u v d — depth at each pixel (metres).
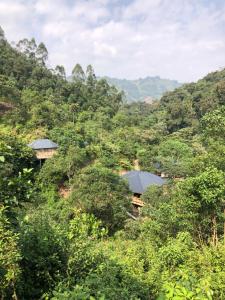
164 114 72.94
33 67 68.62
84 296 3.78
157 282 6.68
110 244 13.66
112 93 84.12
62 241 5.96
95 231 16.55
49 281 5.22
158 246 11.84
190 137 57.59
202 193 10.50
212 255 6.75
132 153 43.66
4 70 59.75
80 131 44.00
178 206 11.73
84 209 20.72
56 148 35.41
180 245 8.84
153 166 40.91
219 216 11.27
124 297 4.60
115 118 62.91
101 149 40.62
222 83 66.44
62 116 49.94
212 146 14.13
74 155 32.28
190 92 87.50
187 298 3.19
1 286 4.21
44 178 29.11
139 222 19.00
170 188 22.38
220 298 4.98
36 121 43.03
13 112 43.19
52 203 25.80
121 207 22.30
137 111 93.12
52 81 65.88
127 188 25.77
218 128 13.99
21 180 4.46
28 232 5.46
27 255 5.12
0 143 4.50
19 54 73.19
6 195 4.36
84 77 82.19
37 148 33.78
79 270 5.80
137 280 6.39
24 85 60.12
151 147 48.25
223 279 5.37
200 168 14.19
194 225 11.43
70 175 30.73
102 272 5.79
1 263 4.04
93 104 65.94
